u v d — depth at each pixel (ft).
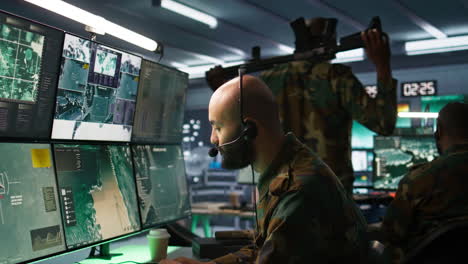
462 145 6.10
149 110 6.99
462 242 4.58
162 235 5.99
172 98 7.59
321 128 6.36
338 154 6.38
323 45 6.27
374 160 13.79
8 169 4.56
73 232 5.19
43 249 4.77
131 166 6.43
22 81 4.81
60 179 5.17
